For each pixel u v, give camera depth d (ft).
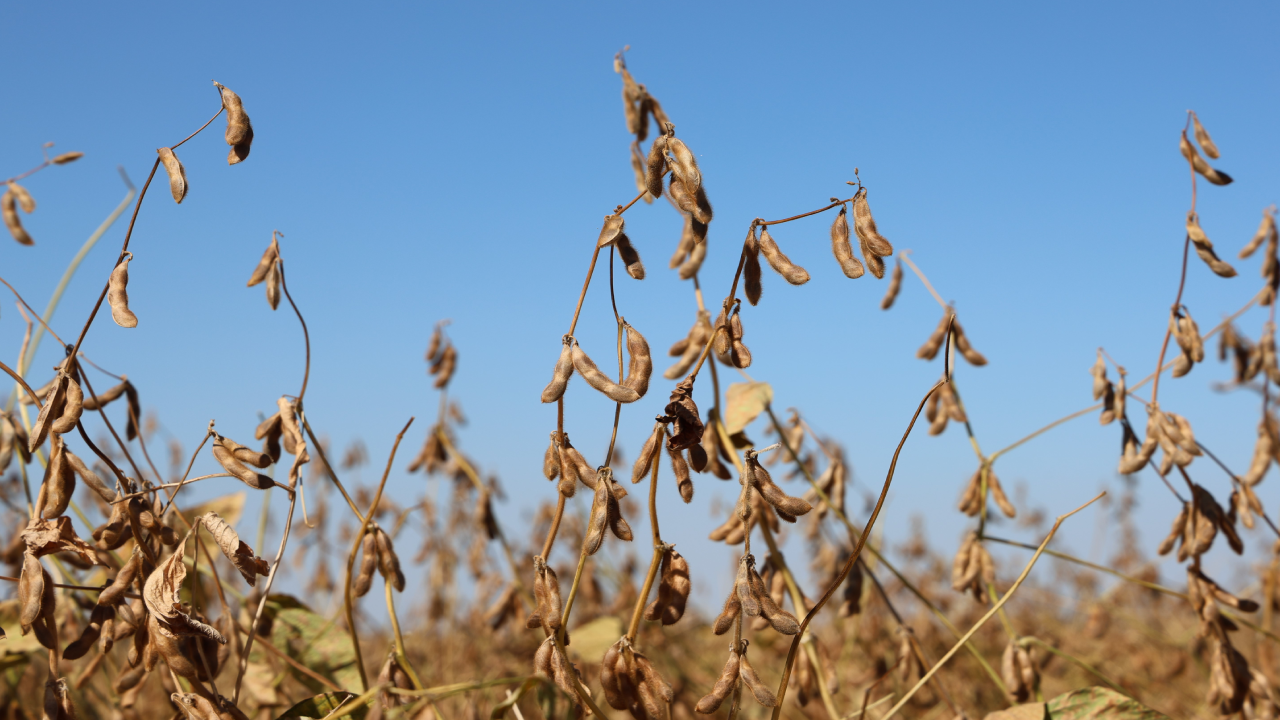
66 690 7.66
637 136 10.72
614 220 7.07
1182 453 10.93
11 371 7.54
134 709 11.43
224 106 7.90
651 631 18.40
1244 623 11.27
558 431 7.14
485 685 6.35
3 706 11.98
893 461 6.93
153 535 8.21
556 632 6.93
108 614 8.00
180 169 7.48
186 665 7.37
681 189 6.94
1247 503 11.06
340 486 8.77
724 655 23.36
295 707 8.83
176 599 7.32
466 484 20.01
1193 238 11.16
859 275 7.15
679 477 7.14
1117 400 11.52
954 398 12.75
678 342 10.72
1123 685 19.30
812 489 13.02
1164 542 11.54
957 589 12.11
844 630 19.72
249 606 12.03
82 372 7.84
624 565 23.29
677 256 10.50
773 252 7.27
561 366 6.89
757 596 6.61
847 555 13.19
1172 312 11.28
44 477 7.48
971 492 12.55
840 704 16.89
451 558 21.52
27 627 7.25
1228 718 11.40
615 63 10.86
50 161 11.66
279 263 9.01
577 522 22.29
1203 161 11.19
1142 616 25.54
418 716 7.30
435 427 17.19
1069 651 21.72
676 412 7.11
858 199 7.24
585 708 6.84
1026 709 10.32
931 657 19.71
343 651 12.16
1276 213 13.42
